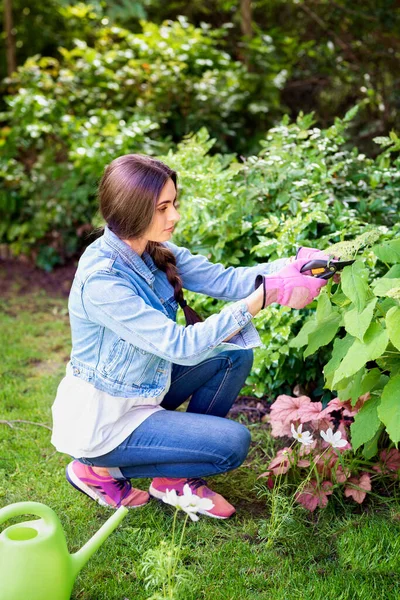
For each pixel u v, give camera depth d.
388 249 2.04
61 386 2.11
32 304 4.62
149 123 4.70
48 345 3.87
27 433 2.79
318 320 2.06
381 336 1.86
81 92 5.41
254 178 3.12
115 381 2.02
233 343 1.99
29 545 1.64
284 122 3.37
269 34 6.52
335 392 2.67
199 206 2.93
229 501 2.29
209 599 1.83
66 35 6.78
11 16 6.58
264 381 2.84
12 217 5.50
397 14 6.32
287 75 6.36
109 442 2.07
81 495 2.34
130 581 1.92
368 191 3.19
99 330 2.01
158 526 2.13
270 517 2.20
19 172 5.41
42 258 5.30
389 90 6.29
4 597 1.60
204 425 2.05
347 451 2.29
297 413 2.29
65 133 4.97
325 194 2.98
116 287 1.94
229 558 2.00
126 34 5.79
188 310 2.21
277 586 1.89
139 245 2.06
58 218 5.14
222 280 2.30
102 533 1.81
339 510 2.22
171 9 7.27
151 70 5.46
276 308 2.69
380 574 1.92
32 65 5.51
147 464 2.13
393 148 3.26
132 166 1.93
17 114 5.15
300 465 2.21
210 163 3.32
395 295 1.76
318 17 6.89
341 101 6.61
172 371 2.30
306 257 2.17
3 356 3.67
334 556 2.02
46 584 1.63
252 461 2.54
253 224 2.91
